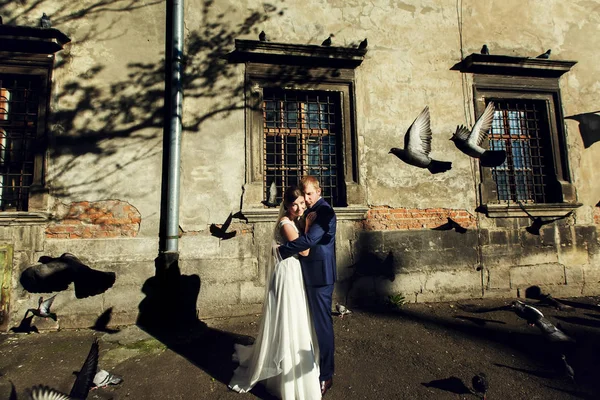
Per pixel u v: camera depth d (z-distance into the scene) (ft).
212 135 14.97
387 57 16.83
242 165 15.05
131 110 14.55
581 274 17.26
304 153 16.19
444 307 15.30
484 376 8.30
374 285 15.57
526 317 11.04
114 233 13.94
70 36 14.42
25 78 14.26
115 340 12.04
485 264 16.57
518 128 18.24
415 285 15.89
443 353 10.99
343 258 15.46
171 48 14.98
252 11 15.83
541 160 18.19
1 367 10.07
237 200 14.83
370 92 16.51
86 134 14.15
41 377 9.51
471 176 17.01
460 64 17.46
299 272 8.48
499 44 18.03
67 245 13.50
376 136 16.35
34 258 13.25
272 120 16.17
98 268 13.58
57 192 13.73
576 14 19.04
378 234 15.84
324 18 16.46
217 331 12.80
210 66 15.25
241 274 14.48
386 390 8.85
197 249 14.29
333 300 15.19
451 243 16.40
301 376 7.84
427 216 16.40
